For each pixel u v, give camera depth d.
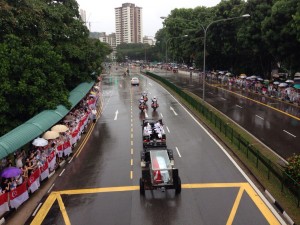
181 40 101.06
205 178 21.06
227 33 67.00
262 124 34.12
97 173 22.64
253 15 54.81
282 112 39.56
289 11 46.12
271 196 17.98
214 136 30.88
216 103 47.53
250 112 40.34
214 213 16.67
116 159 25.36
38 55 31.16
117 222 16.17
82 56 40.34
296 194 17.08
